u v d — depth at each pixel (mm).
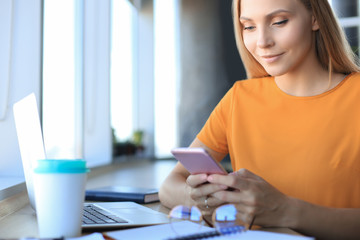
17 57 1996
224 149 1369
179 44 5637
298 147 1161
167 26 5629
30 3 2016
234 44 5590
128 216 1003
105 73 3922
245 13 1072
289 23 1039
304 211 882
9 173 1859
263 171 1203
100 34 3906
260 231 796
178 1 5633
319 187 1125
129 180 2613
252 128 1250
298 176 1148
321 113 1153
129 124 5270
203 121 5605
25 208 1257
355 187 1106
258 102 1263
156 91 5594
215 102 5617
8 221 1036
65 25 3191
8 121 1894
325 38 1115
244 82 1346
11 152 1873
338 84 1163
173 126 5605
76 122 3408
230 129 1312
